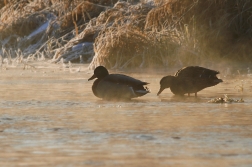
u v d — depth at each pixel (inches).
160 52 2593.5
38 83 1847.9
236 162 672.4
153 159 694.5
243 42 2652.6
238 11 2699.3
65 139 832.3
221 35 2672.2
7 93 1531.7
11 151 746.8
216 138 834.2
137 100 1384.1
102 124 975.0
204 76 1488.7
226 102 1309.1
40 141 817.5
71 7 3275.1
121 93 1390.3
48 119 1041.5
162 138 837.2
